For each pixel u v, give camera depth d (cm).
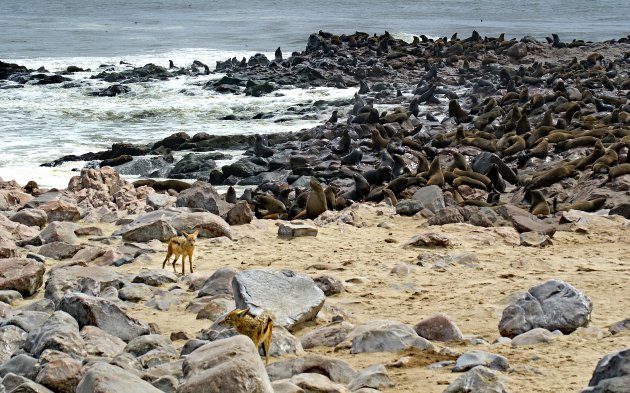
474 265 1582
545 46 7294
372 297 1357
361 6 16550
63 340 985
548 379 863
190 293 1372
